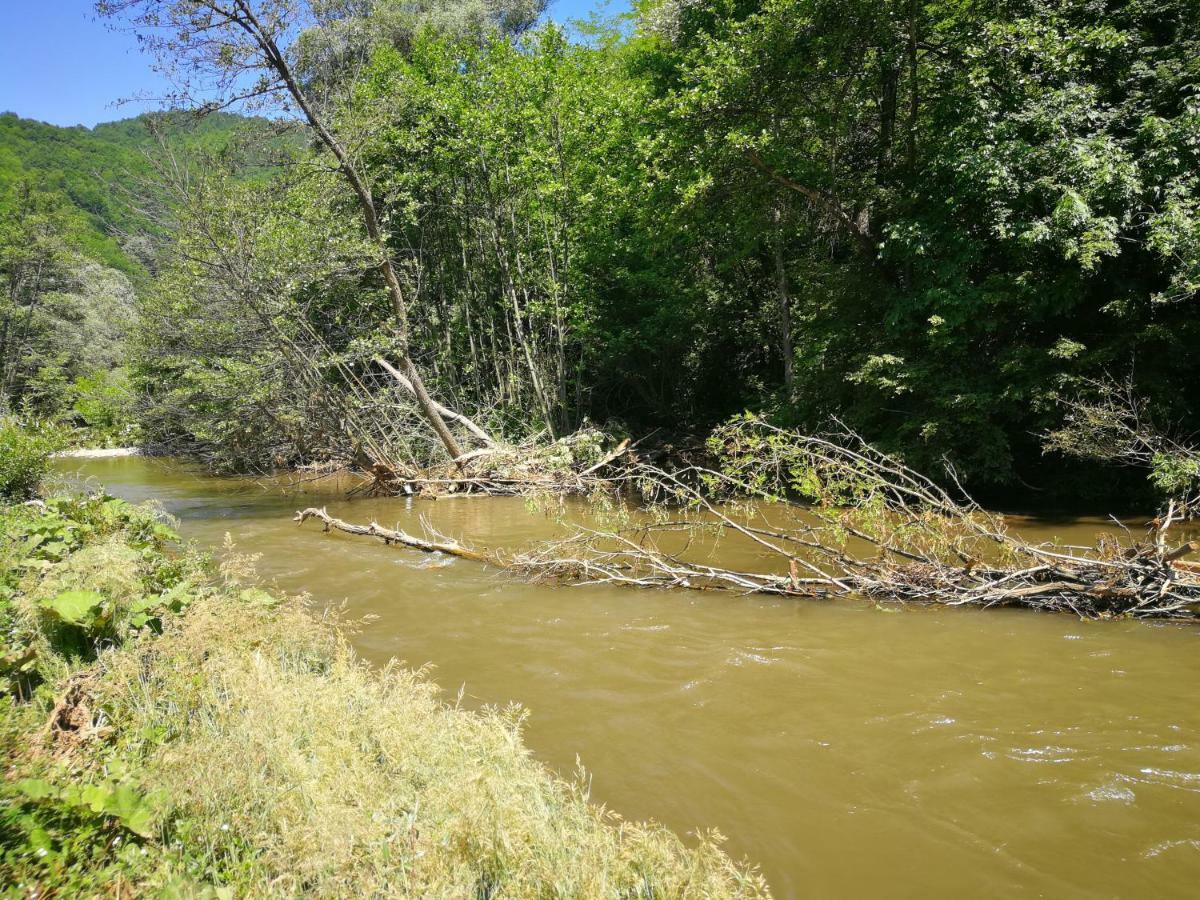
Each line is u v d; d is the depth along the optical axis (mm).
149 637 4898
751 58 13094
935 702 4723
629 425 20500
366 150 16922
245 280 14523
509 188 18703
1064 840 3301
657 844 2832
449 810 2932
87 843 2811
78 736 3678
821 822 3480
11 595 5531
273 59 14055
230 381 15820
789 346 16703
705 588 7555
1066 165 10336
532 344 19797
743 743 4258
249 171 15875
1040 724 4383
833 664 5402
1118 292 10844
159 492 16922
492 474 15656
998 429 11406
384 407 16750
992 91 12000
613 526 8812
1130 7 11617
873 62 13555
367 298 18141
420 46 20453
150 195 15219
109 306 43656
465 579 8203
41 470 13523
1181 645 5625
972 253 11297
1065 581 6691
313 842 2738
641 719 4598
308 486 17500
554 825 2977
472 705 4816
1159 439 9766
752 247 16000
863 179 14414
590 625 6465
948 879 3061
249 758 3357
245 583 8023
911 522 7289
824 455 8180
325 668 4953
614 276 19641
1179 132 9789
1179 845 3242
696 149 13977
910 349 12805
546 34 18297
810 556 8641
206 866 2777
